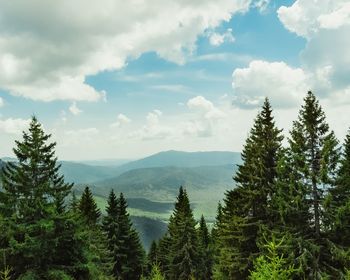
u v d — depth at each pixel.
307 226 23.89
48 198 24.97
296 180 23.73
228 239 30.61
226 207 34.56
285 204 23.67
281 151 24.94
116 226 51.38
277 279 14.08
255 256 26.27
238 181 29.92
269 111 29.72
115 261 47.19
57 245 23.91
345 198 23.16
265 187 27.81
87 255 25.34
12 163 24.83
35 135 25.22
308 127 23.83
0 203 24.34
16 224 23.33
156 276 30.77
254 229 28.11
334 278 22.19
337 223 21.75
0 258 22.58
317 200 23.14
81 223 26.69
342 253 21.59
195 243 52.19
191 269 49.41
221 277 31.38
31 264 23.45
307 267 21.97
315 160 23.88
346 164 23.39
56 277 22.52
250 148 29.84
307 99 24.41
